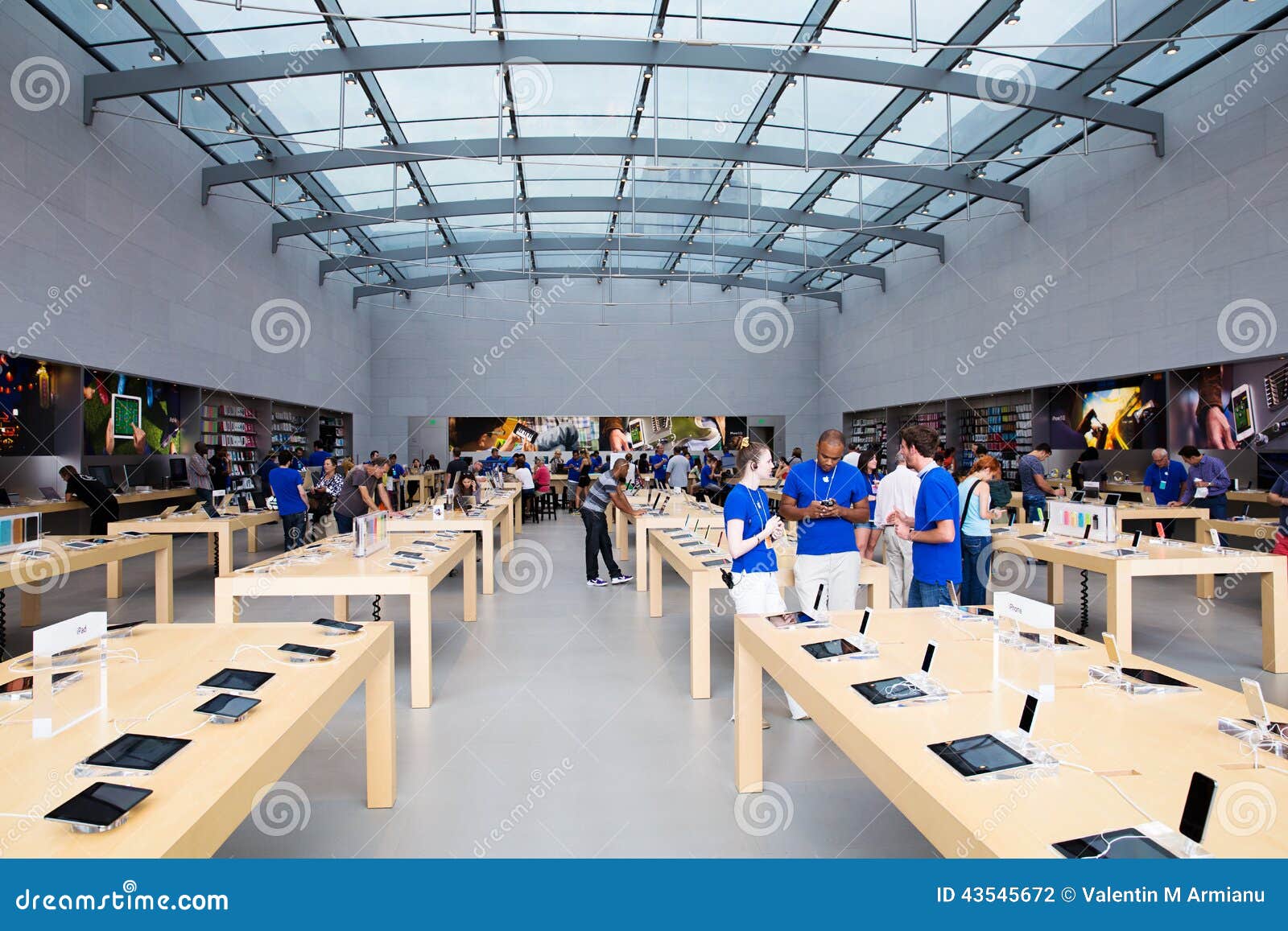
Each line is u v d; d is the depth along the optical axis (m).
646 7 7.32
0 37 6.56
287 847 2.29
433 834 2.39
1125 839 1.12
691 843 2.31
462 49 7.45
